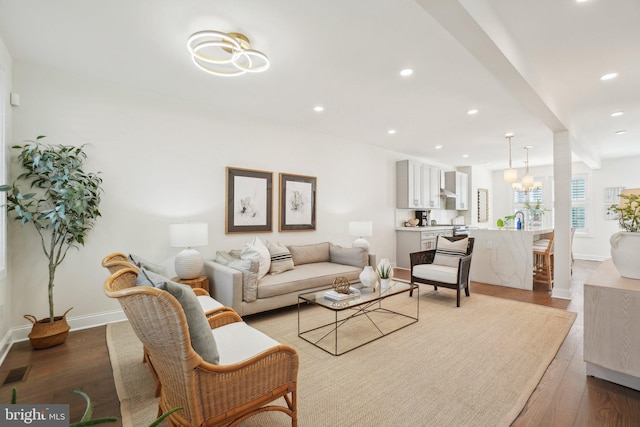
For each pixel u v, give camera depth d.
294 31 2.20
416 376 2.12
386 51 2.46
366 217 5.82
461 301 3.96
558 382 2.06
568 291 4.09
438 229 6.61
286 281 3.38
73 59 2.63
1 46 2.36
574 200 7.84
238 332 1.81
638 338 1.91
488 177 9.12
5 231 2.41
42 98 2.75
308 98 3.48
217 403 1.27
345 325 3.09
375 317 3.33
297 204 4.66
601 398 1.87
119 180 3.13
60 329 2.56
